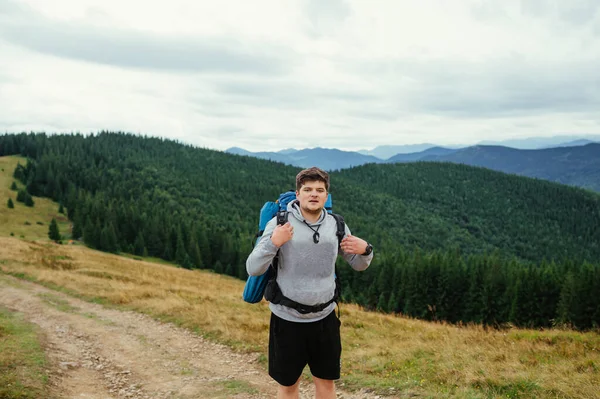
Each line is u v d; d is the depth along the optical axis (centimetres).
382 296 7788
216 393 710
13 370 718
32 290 1895
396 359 871
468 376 720
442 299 7125
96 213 11238
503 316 6444
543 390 645
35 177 15525
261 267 300
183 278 2958
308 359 339
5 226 11094
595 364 775
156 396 700
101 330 1202
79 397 659
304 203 304
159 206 16575
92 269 2612
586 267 6156
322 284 315
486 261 9294
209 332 1148
